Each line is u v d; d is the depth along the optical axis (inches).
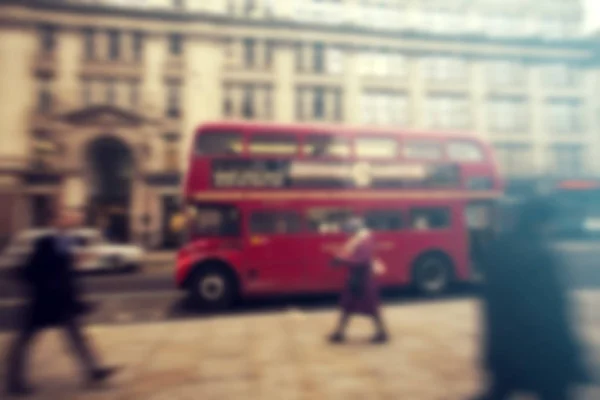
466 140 358.9
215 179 307.1
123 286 418.6
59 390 148.6
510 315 98.1
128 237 797.9
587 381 97.9
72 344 152.6
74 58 823.7
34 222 757.9
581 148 748.0
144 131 815.1
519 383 96.3
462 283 411.8
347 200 325.4
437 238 344.5
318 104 904.3
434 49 900.6
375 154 335.6
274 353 189.0
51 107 807.7
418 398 137.6
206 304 305.1
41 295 148.6
